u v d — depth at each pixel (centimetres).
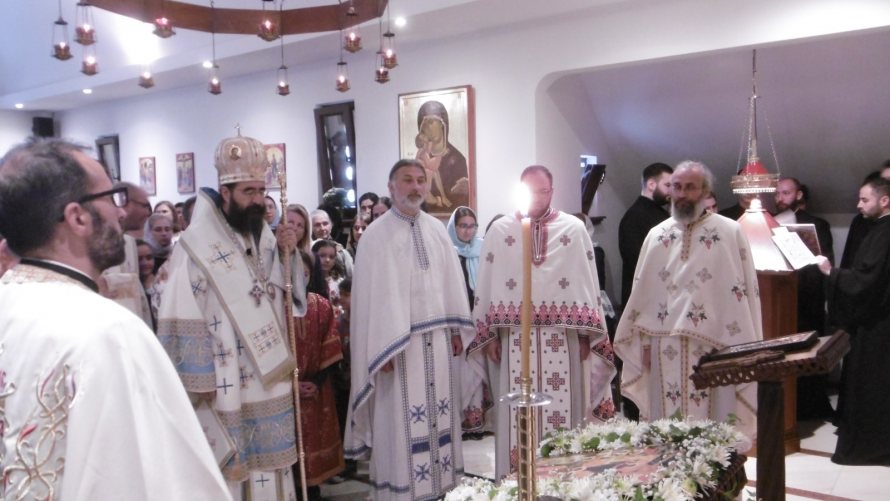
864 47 497
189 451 98
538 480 169
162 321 241
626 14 479
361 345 315
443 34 560
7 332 99
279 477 263
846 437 401
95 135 932
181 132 808
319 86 659
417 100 583
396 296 310
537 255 317
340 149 648
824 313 514
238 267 251
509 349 322
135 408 94
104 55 765
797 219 556
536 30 519
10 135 993
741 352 196
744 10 436
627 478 171
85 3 331
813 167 592
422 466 316
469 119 553
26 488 89
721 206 657
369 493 372
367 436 333
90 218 109
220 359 244
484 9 489
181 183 816
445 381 325
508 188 543
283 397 259
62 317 97
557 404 316
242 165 252
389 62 418
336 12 384
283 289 270
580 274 316
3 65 916
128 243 327
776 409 189
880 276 382
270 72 700
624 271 529
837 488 363
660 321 334
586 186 632
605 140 665
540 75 521
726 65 555
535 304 314
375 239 318
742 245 323
